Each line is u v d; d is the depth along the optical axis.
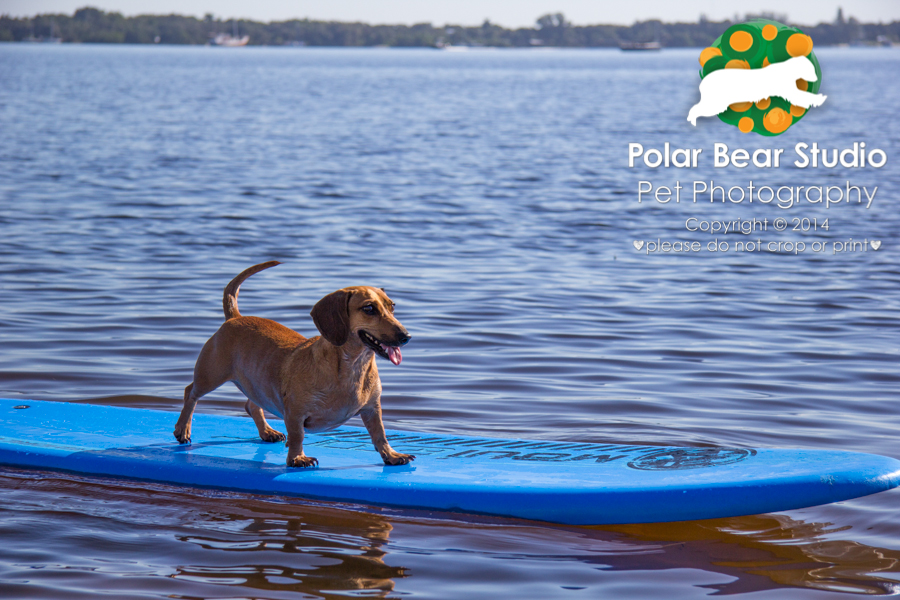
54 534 4.33
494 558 4.13
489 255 12.50
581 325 8.91
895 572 3.98
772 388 6.99
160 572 3.92
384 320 4.71
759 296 10.27
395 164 24.09
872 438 5.86
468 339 8.37
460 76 118.38
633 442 5.78
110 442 5.54
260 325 5.33
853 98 65.00
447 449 5.46
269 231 13.84
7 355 7.52
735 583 3.89
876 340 8.41
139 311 9.05
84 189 17.75
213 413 6.40
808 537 4.37
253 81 88.50
